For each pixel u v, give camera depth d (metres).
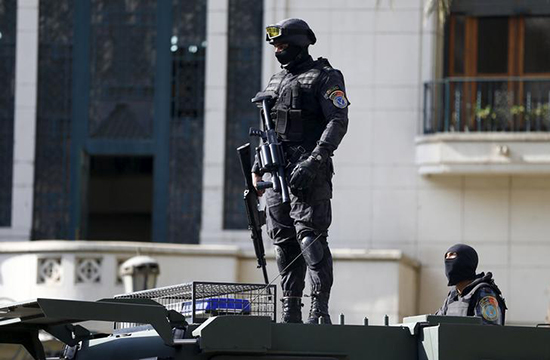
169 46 89.94
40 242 79.75
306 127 28.48
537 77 87.75
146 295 27.12
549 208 86.19
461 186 86.69
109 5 90.62
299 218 28.17
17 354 26.20
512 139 84.44
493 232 86.31
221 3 89.06
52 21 90.75
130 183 99.31
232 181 88.56
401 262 81.81
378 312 80.88
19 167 89.31
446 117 86.94
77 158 89.81
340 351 24.20
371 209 86.75
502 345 24.64
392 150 86.81
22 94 89.81
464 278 30.84
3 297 80.12
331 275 28.33
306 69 28.73
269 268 80.75
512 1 88.19
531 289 85.94
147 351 23.75
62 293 78.88
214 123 88.75
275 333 23.69
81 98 90.25
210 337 22.78
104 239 101.94
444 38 88.56
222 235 87.81
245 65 89.12
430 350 24.47
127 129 90.12
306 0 87.75
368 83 87.25
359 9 87.44
